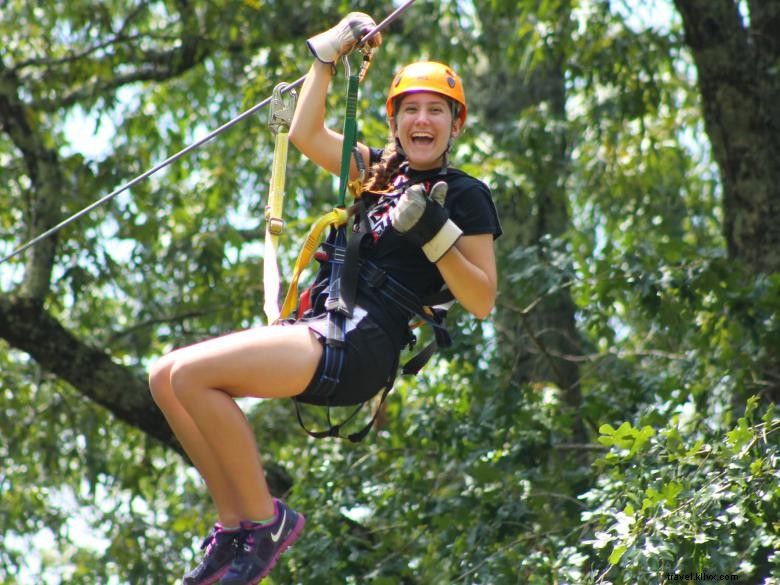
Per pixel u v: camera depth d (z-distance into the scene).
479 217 13.73
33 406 38.16
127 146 39.69
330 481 28.05
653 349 33.72
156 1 38.72
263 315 37.75
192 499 40.09
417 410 28.14
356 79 14.42
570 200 44.91
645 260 26.39
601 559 21.45
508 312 33.81
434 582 26.44
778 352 25.69
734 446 18.67
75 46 40.84
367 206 14.41
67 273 35.38
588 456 30.11
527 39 34.84
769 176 28.08
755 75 28.28
